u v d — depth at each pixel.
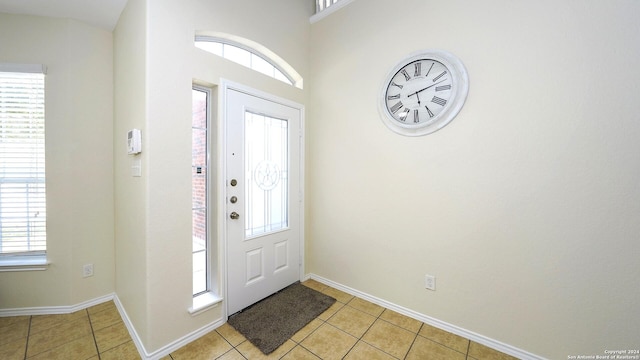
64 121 1.97
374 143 2.15
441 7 1.79
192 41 1.66
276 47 2.28
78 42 2.01
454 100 1.72
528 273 1.53
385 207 2.10
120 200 1.98
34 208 1.93
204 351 1.60
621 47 1.26
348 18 2.31
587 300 1.37
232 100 1.91
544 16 1.45
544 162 1.46
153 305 1.50
